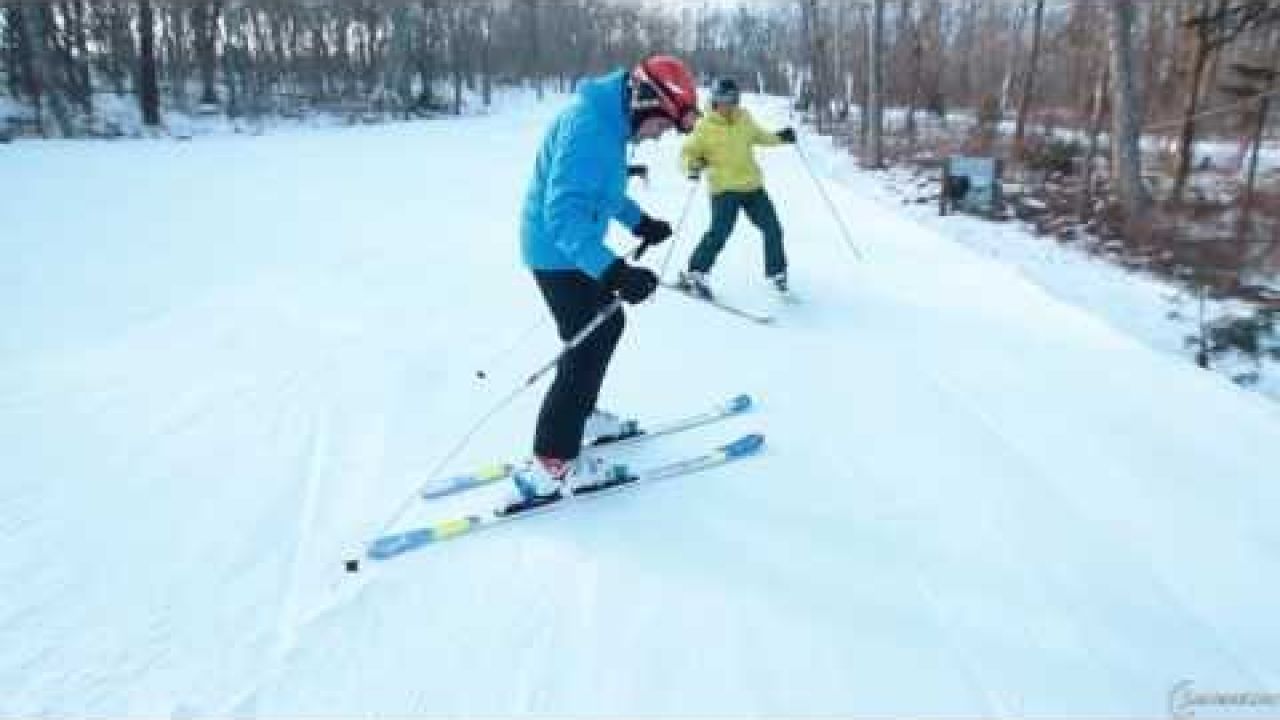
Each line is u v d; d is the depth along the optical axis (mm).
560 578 2502
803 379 4199
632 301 2621
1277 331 6293
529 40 62875
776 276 5727
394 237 7180
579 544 2684
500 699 2023
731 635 2275
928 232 8125
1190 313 6891
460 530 2691
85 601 2297
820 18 32469
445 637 2227
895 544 2732
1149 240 9430
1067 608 2432
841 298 5758
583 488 2955
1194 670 2201
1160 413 3834
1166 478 3209
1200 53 12398
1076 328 5117
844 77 29641
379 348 4359
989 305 5609
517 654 2176
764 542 2723
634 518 2844
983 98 21250
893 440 3508
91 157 11945
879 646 2254
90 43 25766
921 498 3027
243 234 7039
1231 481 3193
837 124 27156
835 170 16062
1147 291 7574
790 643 2252
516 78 62875
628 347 4586
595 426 3381
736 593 2453
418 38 37188
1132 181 10828
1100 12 15312
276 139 17203
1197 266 8453
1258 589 2539
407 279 5797
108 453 3119
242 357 4148
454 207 8883
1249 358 5992
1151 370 4398
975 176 11039
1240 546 2758
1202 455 3406
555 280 2832
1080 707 2064
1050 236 9898
